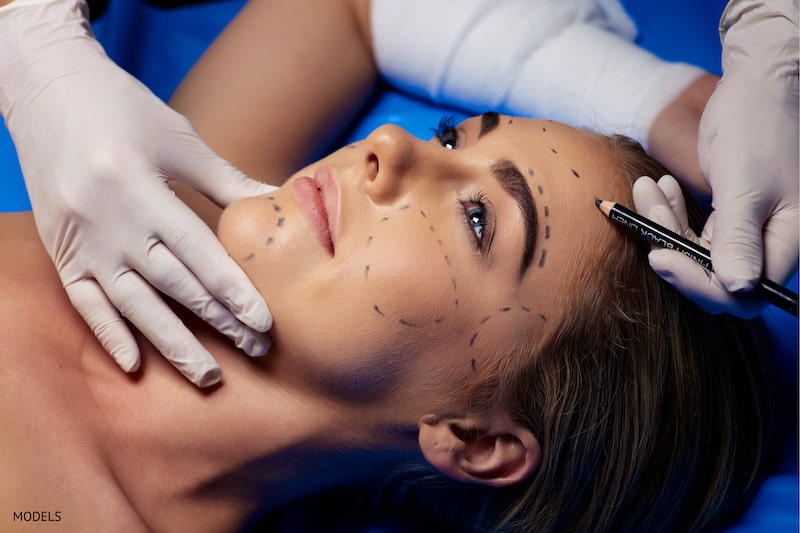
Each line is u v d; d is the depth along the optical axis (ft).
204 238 4.91
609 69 6.81
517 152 4.86
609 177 4.99
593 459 5.14
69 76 5.55
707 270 4.59
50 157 5.31
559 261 4.75
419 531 5.99
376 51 7.27
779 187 5.13
